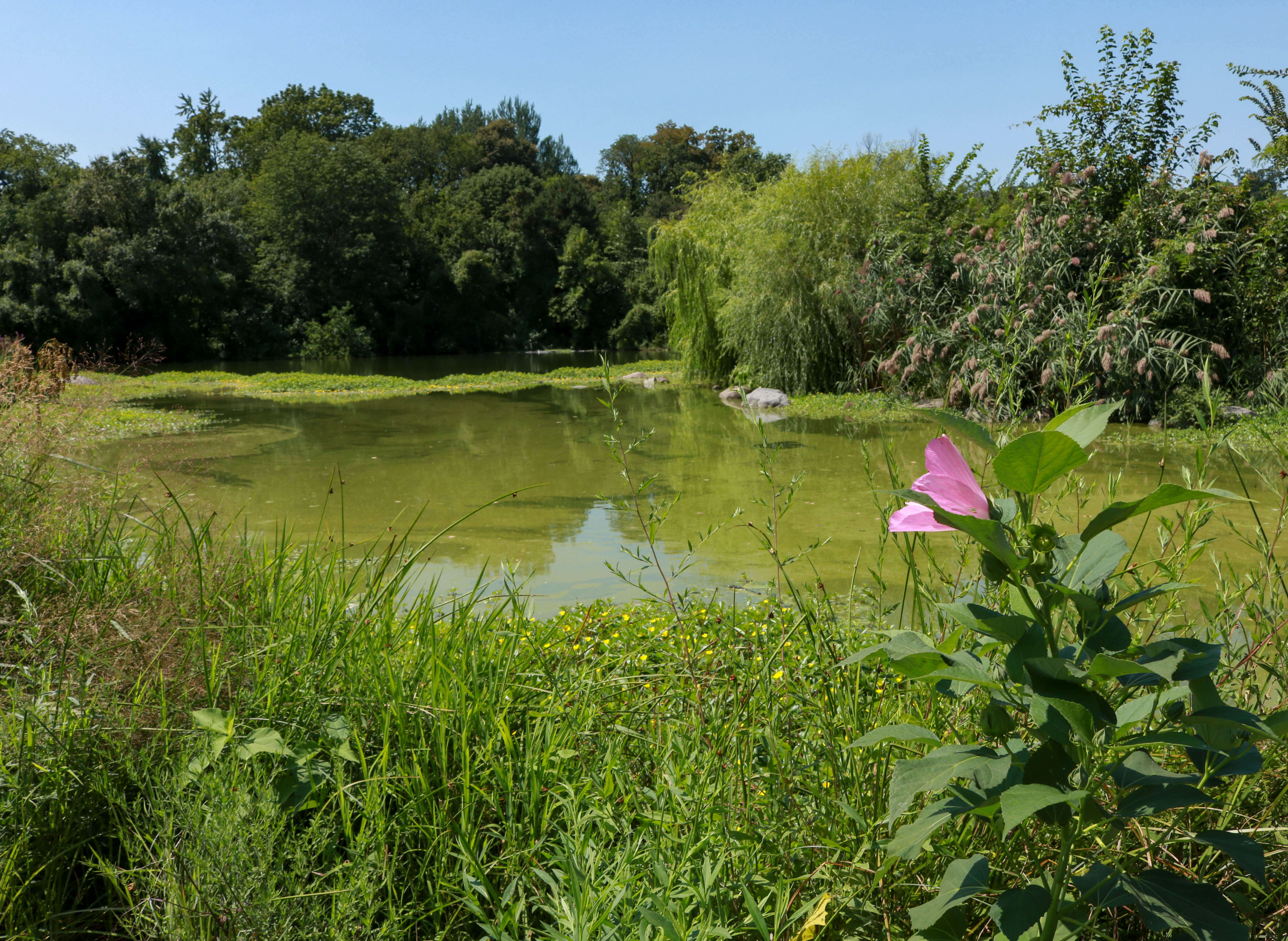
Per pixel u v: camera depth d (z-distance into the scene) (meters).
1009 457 1.10
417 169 66.19
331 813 2.05
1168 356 12.82
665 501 8.41
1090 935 1.46
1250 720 1.14
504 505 8.46
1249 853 1.18
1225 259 13.65
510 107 94.31
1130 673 1.14
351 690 2.31
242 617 2.60
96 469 3.58
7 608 2.58
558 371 29.70
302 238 44.59
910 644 1.39
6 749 1.93
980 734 1.87
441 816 1.93
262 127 56.75
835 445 12.34
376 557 6.19
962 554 2.27
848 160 19.19
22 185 39.72
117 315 37.03
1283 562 5.35
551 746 2.13
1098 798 1.55
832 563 6.02
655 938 1.55
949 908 1.28
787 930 1.65
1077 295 14.03
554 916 1.66
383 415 17.45
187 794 1.92
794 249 19.17
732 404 18.95
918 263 17.20
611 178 77.50
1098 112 15.25
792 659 2.46
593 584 5.67
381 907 1.76
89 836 1.92
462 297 51.81
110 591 2.75
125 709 2.17
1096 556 1.26
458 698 2.29
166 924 1.63
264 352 42.44
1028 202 14.94
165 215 38.44
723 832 1.75
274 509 8.19
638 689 2.64
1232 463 7.03
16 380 3.76
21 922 1.70
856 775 1.79
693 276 23.59
